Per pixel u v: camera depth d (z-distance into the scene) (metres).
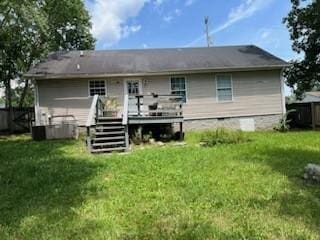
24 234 5.23
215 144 13.49
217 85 19.42
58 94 18.55
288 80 24.25
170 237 4.89
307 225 5.16
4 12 19.25
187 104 19.14
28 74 17.66
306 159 9.85
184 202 6.38
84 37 30.33
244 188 7.15
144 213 5.91
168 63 19.52
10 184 8.24
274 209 5.84
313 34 22.31
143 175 8.56
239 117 19.50
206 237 4.86
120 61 19.97
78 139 16.66
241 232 4.97
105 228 5.32
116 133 13.50
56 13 26.08
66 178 8.50
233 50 22.39
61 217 5.83
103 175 8.77
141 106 18.38
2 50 24.36
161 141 15.13
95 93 18.72
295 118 21.31
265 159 10.03
